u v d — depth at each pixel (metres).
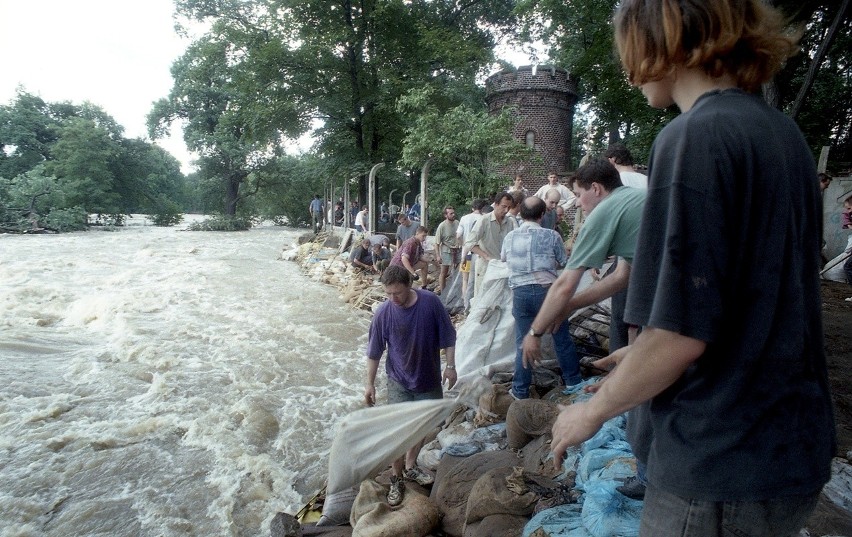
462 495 3.38
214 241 29.05
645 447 1.28
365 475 2.34
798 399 1.04
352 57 23.89
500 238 7.37
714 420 1.05
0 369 7.34
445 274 10.98
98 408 6.27
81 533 4.06
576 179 3.33
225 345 8.83
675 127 1.09
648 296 1.09
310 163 26.36
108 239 28.38
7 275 14.79
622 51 1.24
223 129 38.75
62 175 39.34
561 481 3.00
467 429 4.36
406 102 16.73
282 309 11.70
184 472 4.91
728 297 1.01
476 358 5.47
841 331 5.88
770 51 1.11
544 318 2.67
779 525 1.07
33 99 44.78
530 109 24.05
